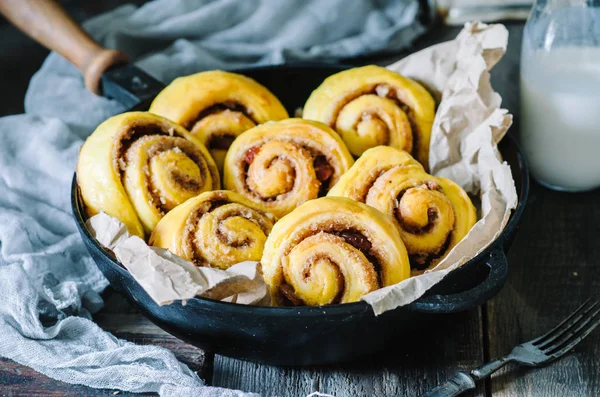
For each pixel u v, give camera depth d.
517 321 0.70
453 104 0.73
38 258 0.74
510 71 0.89
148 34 0.92
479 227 0.66
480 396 0.65
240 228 0.66
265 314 0.60
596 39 0.76
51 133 0.82
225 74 0.76
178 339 0.69
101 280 0.74
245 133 0.72
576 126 0.76
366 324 0.61
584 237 0.76
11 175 0.79
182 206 0.67
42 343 0.68
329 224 0.64
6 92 1.00
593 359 0.66
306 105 0.76
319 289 0.63
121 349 0.66
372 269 0.63
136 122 0.70
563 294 0.71
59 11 0.83
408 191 0.68
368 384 0.66
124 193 0.68
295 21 0.93
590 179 0.78
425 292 0.61
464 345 0.68
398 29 0.94
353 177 0.69
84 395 0.66
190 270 0.62
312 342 0.62
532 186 0.81
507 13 0.96
